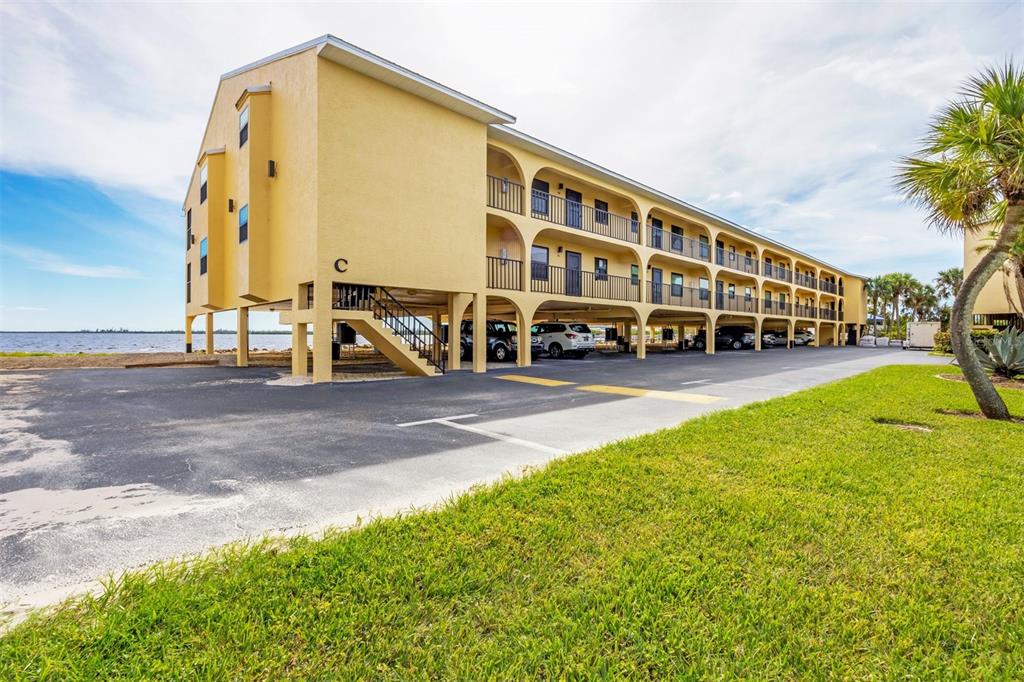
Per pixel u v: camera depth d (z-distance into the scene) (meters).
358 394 9.22
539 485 3.66
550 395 9.19
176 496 3.63
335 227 10.82
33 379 11.75
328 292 10.70
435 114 12.90
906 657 1.87
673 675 1.74
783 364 17.84
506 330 20.27
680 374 13.57
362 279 11.30
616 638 1.93
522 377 12.53
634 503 3.33
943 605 2.21
